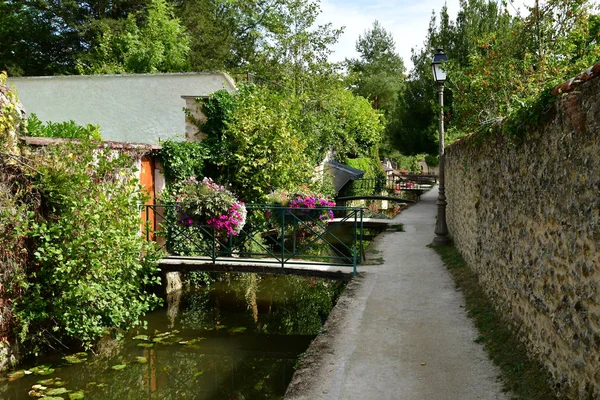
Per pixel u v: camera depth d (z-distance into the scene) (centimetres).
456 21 1823
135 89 1217
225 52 2497
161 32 2147
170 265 750
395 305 558
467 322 491
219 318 741
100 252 534
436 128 1872
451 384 356
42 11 2170
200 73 1191
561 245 310
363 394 347
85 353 568
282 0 1673
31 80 1249
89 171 579
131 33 2097
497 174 500
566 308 299
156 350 603
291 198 918
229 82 1189
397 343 443
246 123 1008
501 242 475
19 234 488
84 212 529
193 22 2447
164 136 1207
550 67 876
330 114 1620
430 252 878
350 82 1725
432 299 579
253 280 968
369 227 1295
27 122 674
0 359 498
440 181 961
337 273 711
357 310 542
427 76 1927
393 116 2292
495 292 497
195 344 630
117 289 586
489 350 409
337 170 1941
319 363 403
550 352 326
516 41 967
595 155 262
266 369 559
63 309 530
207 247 894
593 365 260
